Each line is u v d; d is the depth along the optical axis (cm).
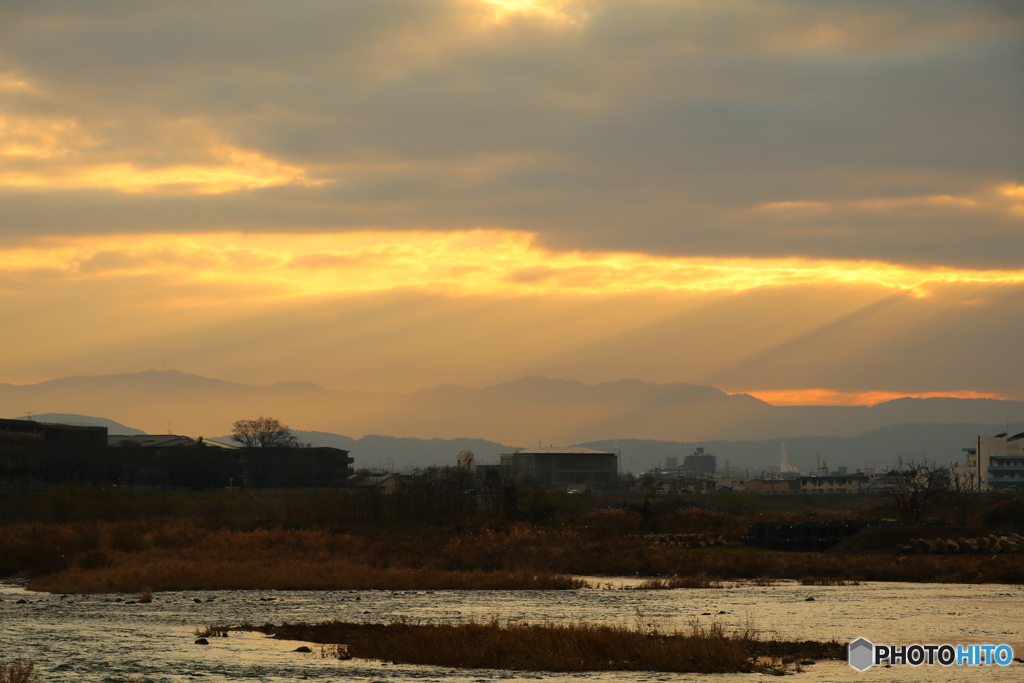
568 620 3497
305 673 2197
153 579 5256
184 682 2009
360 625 3350
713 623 3381
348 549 7269
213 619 3612
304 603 4259
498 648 2455
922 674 2288
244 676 2123
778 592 4778
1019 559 6141
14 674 1966
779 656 2592
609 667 2320
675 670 2303
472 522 9175
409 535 8456
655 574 6106
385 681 2073
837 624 3347
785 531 7844
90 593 4919
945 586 5125
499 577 5222
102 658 2409
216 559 6538
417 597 4550
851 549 7431
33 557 6438
